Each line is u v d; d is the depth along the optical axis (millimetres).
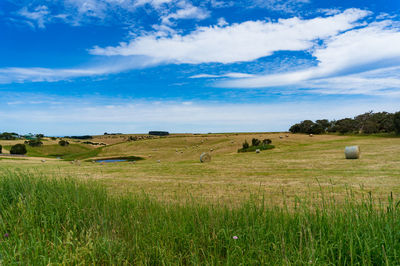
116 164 28891
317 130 69688
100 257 3154
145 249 3400
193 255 3092
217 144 61875
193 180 13133
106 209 4973
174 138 86875
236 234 3646
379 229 3084
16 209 4543
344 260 2846
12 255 3039
